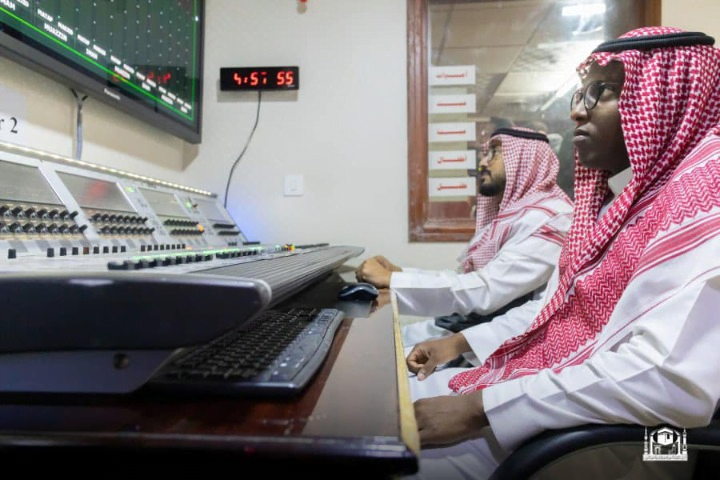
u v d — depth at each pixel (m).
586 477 0.83
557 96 2.14
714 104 0.94
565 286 1.00
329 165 2.17
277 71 2.13
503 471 0.68
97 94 1.36
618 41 1.01
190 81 1.98
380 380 0.46
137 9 1.56
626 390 0.66
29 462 0.33
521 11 2.15
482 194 1.82
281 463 0.32
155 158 1.95
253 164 2.18
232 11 2.19
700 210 0.74
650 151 0.93
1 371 0.41
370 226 2.16
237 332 0.61
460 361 1.48
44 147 1.34
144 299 0.38
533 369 0.96
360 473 0.31
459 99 2.15
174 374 0.42
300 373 0.44
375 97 2.16
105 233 1.08
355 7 2.16
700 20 2.06
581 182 1.21
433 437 0.76
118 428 0.34
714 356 0.64
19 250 0.81
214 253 0.87
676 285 0.72
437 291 1.48
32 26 1.10
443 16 2.16
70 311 0.38
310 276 0.71
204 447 0.32
